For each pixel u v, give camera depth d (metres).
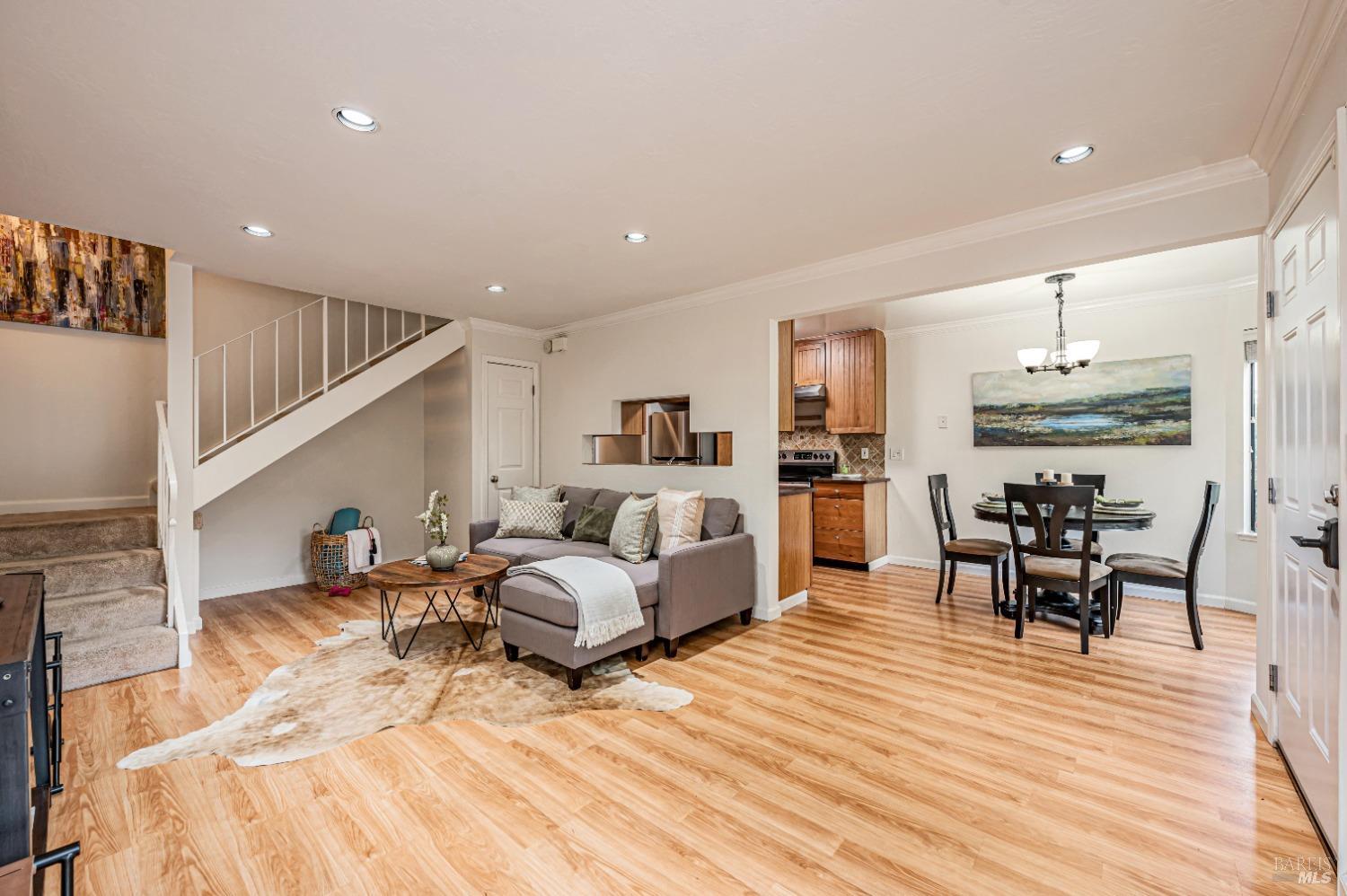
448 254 3.50
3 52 1.65
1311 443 1.86
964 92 1.91
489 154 2.29
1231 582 4.29
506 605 3.29
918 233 3.19
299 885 1.62
